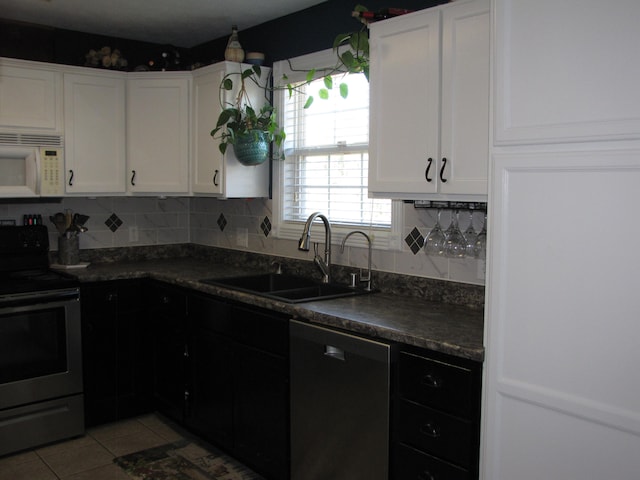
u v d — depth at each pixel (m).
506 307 1.85
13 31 3.66
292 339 2.60
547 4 1.71
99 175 3.76
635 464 1.60
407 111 2.47
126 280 3.61
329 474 2.46
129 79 3.80
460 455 2.01
